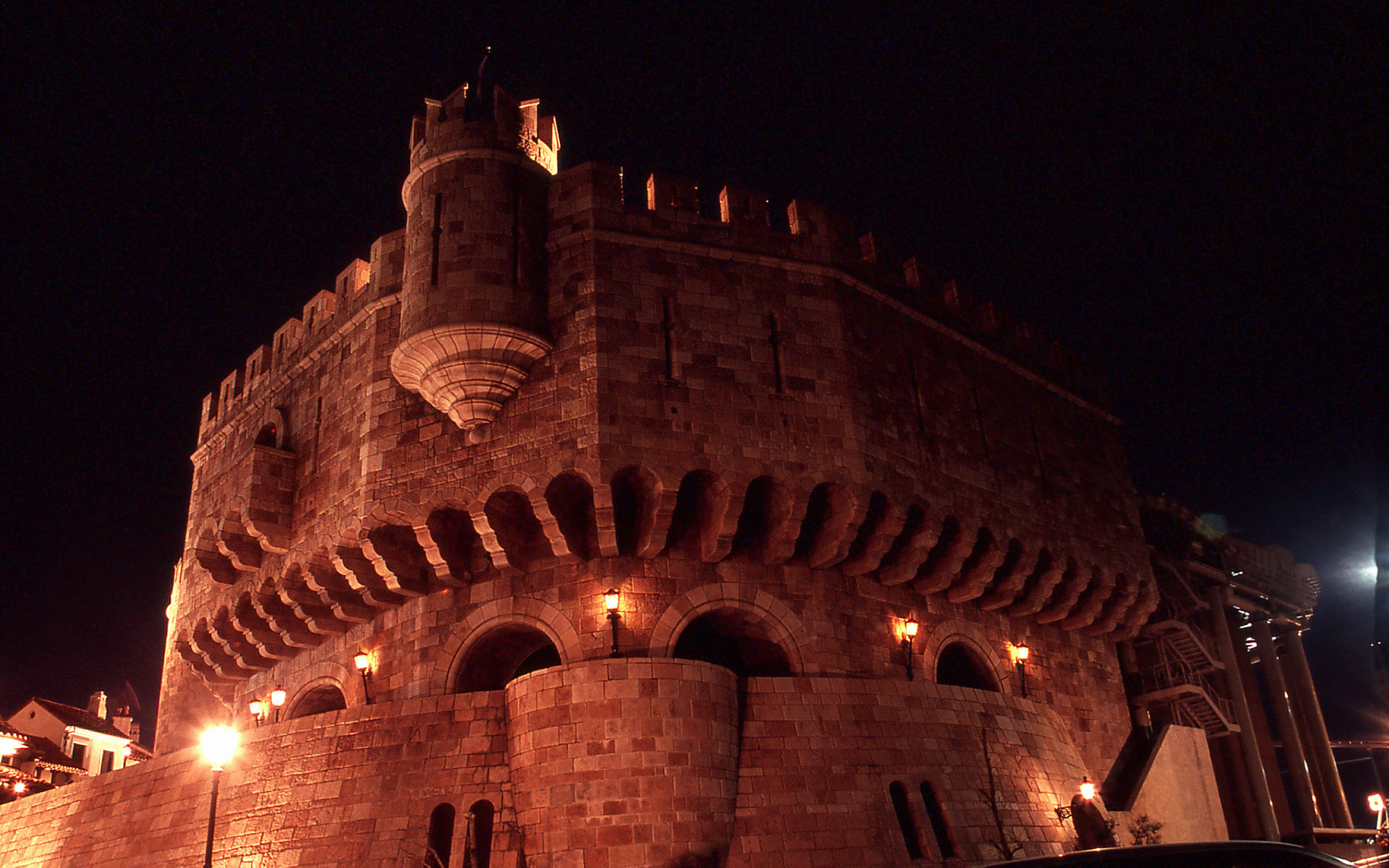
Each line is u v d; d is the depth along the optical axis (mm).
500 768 22500
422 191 26359
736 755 22875
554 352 25156
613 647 23172
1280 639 45781
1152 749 34125
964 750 25938
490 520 24375
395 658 26188
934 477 28609
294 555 28156
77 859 28984
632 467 23922
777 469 25219
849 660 25828
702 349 25844
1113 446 38031
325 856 22562
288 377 31969
